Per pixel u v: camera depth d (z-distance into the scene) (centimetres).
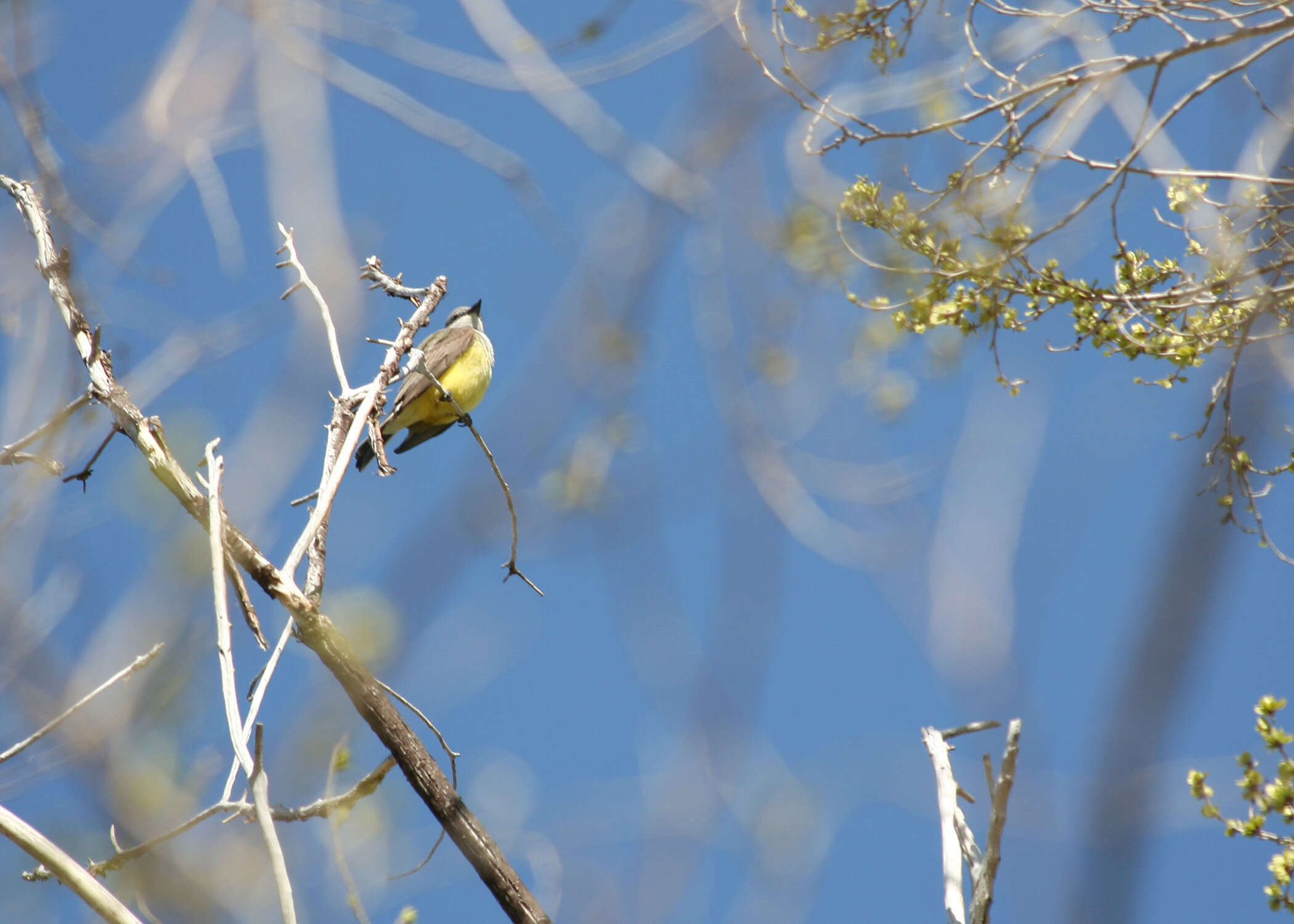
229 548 595
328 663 599
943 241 777
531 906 589
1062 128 725
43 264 681
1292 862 616
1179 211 743
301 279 700
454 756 602
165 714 682
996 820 518
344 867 573
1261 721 655
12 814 498
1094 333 746
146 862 591
